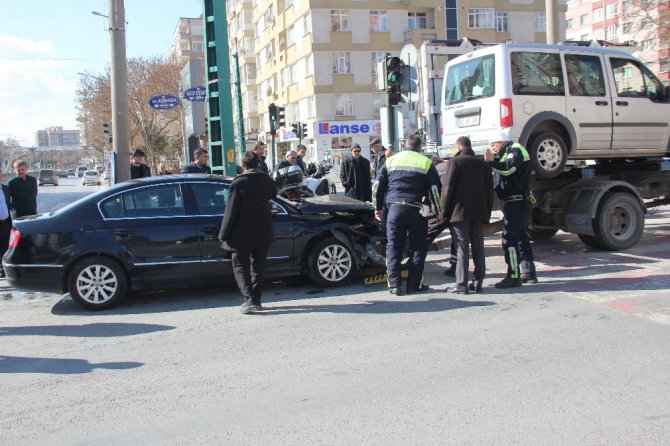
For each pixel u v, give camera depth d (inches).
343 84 1707.7
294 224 296.0
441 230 322.0
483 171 275.1
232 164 474.6
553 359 188.2
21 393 181.3
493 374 178.1
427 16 1750.7
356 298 281.7
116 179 475.8
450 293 281.3
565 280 293.9
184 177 295.3
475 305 257.4
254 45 2347.4
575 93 342.6
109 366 202.2
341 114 1721.2
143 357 210.2
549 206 365.1
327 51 1694.1
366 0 1699.1
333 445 139.1
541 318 232.7
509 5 1813.5
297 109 1878.7
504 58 326.0
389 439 140.8
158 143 1915.6
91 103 1905.8
